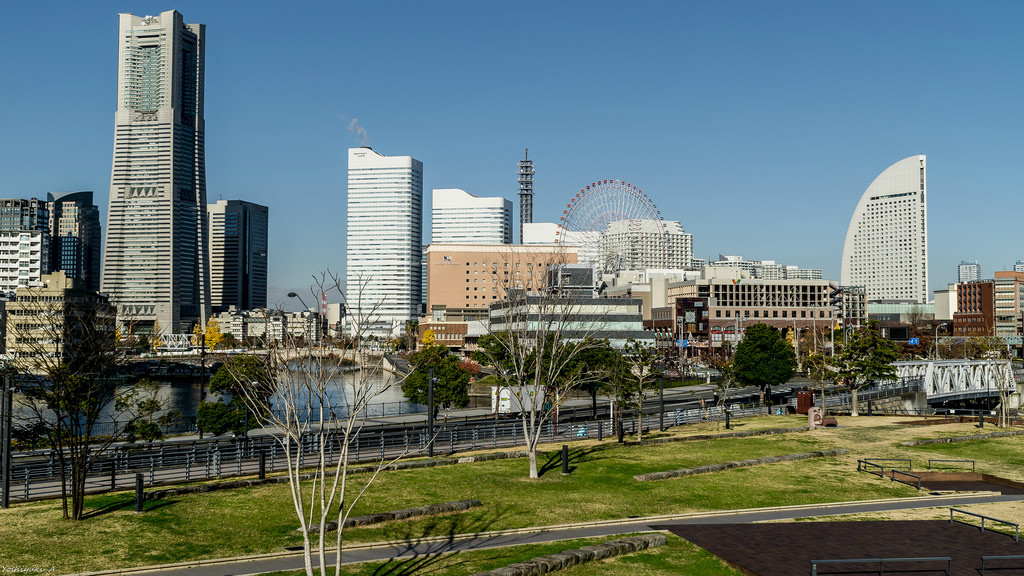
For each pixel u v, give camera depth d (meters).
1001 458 60.53
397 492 43.47
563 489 45.62
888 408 121.44
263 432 77.12
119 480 46.97
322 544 25.17
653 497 44.00
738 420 87.19
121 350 49.03
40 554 30.34
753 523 38.66
